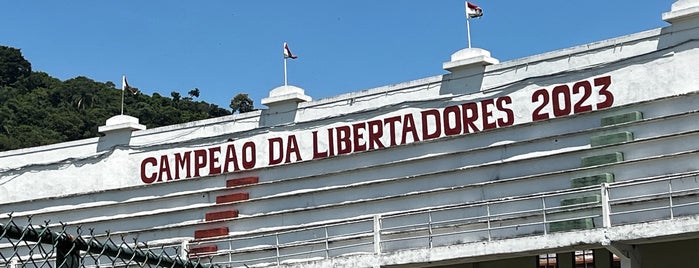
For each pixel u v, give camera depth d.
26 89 109.31
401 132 30.52
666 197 25.42
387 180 30.31
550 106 28.14
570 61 28.23
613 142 26.78
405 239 27.97
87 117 99.38
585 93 27.70
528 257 28.80
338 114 31.92
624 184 24.97
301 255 31.06
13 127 92.69
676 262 26.00
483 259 26.97
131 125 35.75
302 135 32.44
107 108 103.81
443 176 29.47
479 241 26.64
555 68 28.44
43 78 114.94
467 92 29.66
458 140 29.52
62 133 95.81
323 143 31.91
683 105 26.19
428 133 30.00
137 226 34.75
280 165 32.53
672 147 26.09
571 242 25.17
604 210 24.92
